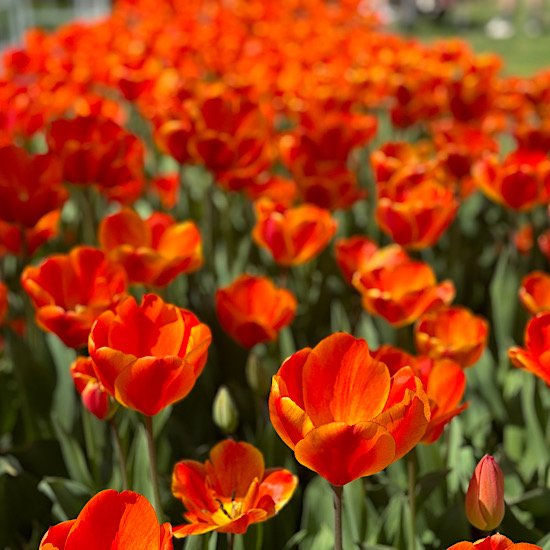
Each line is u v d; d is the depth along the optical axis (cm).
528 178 171
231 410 142
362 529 139
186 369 115
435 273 207
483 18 1134
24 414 163
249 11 449
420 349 137
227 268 201
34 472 154
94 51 339
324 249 197
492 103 253
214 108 190
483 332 136
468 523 137
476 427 158
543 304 145
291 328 178
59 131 177
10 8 674
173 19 446
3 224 165
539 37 1010
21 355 160
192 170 278
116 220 149
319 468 109
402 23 1046
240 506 119
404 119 261
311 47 351
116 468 147
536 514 142
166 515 138
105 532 106
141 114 287
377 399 110
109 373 115
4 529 146
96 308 132
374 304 144
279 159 262
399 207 160
